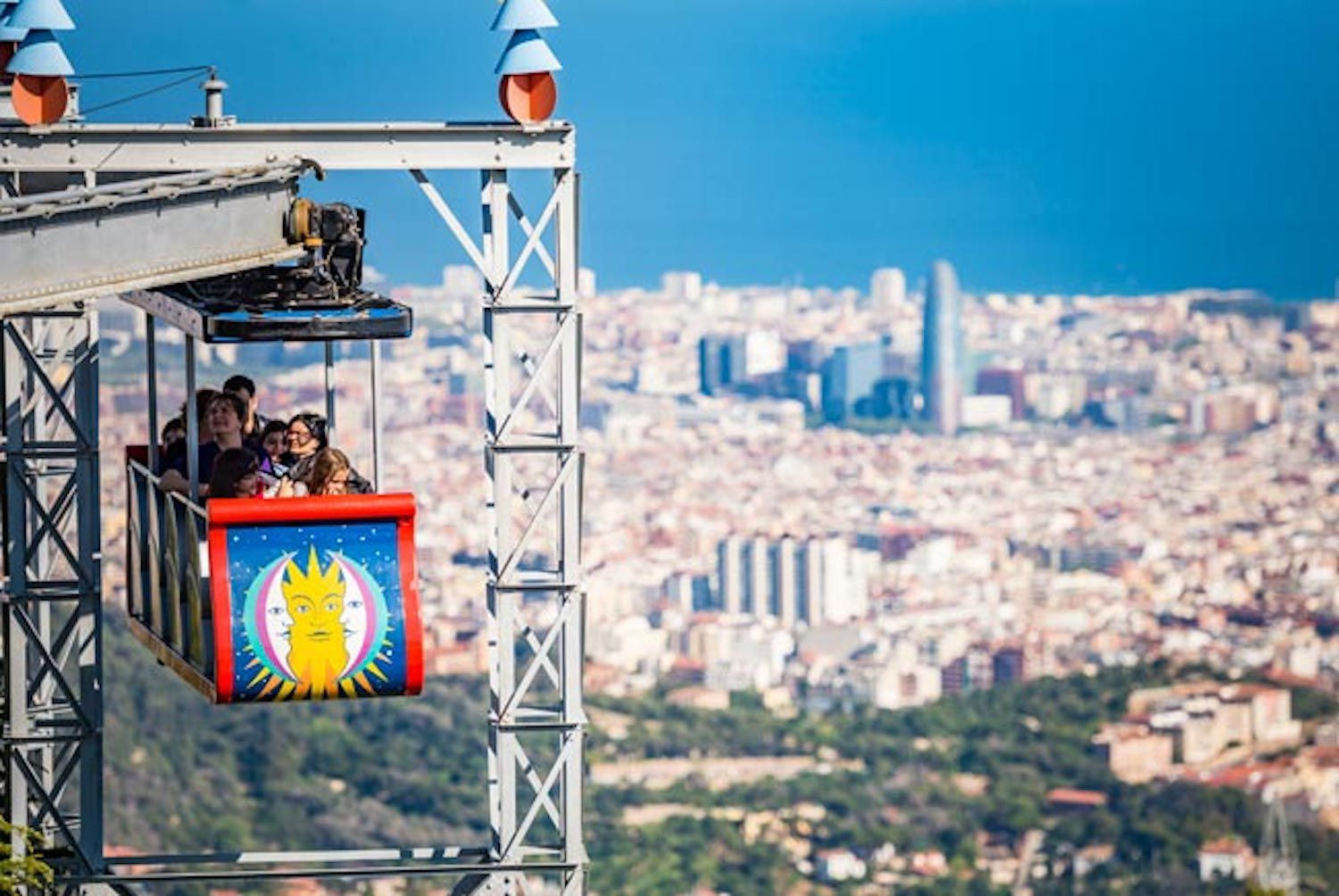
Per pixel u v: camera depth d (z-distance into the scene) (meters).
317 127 18.86
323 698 16.86
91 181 18.86
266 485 17.83
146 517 19.27
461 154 19.00
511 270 19.17
